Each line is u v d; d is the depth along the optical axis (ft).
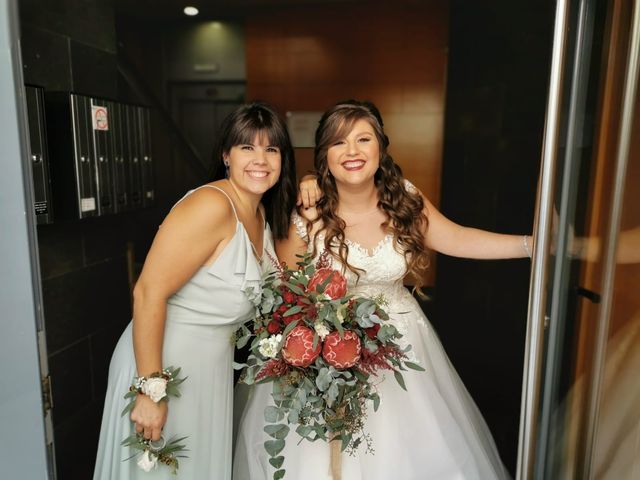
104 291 9.10
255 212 5.46
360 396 4.76
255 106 5.17
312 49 15.46
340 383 4.48
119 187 8.32
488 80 12.50
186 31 16.63
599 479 4.51
